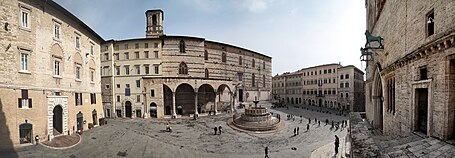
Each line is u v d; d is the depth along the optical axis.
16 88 19.22
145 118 49.72
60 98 24.12
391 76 17.06
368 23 31.14
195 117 49.72
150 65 52.91
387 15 18.53
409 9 13.15
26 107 20.02
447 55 9.13
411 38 12.81
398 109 15.05
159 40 53.50
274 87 109.19
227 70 67.00
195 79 52.16
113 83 52.66
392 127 16.78
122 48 53.53
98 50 35.47
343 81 74.25
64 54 25.30
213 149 26.92
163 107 50.56
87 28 30.36
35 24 21.14
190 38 56.19
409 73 12.97
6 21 18.70
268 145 29.47
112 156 19.69
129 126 39.19
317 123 46.81
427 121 10.70
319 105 83.12
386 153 10.06
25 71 20.00
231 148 27.69
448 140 9.17
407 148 9.92
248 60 75.19
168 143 27.59
